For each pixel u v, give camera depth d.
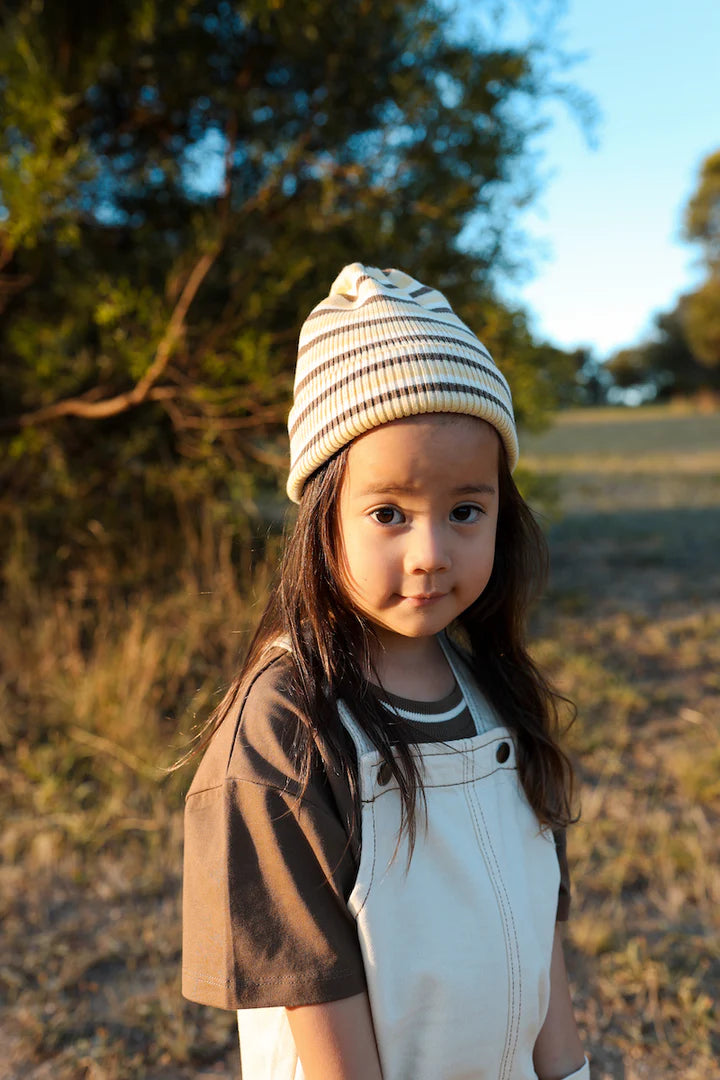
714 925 2.53
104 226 4.48
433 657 1.12
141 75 4.14
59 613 3.98
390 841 0.93
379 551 0.94
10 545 4.27
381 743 0.95
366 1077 0.88
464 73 3.68
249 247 3.93
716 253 39.31
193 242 3.99
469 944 0.95
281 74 4.21
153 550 4.55
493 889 0.99
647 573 6.35
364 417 0.92
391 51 4.00
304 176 3.94
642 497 10.27
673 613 5.36
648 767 3.43
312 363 1.01
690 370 55.84
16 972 2.29
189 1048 2.05
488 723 1.10
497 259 4.24
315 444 0.98
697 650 4.68
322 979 0.87
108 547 4.34
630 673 4.37
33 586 4.14
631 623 5.12
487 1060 0.96
